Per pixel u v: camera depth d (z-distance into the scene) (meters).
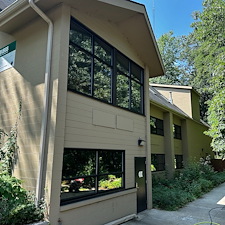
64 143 4.64
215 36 16.14
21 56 5.71
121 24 6.99
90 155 5.39
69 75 5.09
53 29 5.05
